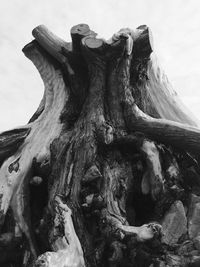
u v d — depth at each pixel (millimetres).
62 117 6707
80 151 6020
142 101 6848
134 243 5078
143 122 6289
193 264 5199
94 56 6195
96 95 6441
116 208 5574
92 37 6176
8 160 6539
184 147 6297
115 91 6418
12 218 5973
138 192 6043
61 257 4793
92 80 6473
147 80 7020
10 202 6059
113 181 5789
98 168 5852
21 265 5875
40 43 7191
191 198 5902
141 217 6027
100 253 5254
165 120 6305
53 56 7105
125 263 5203
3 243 5828
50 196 5863
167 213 5719
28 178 6238
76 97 6793
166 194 5742
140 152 6105
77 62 6680
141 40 6445
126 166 6035
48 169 6168
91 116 6293
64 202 5695
